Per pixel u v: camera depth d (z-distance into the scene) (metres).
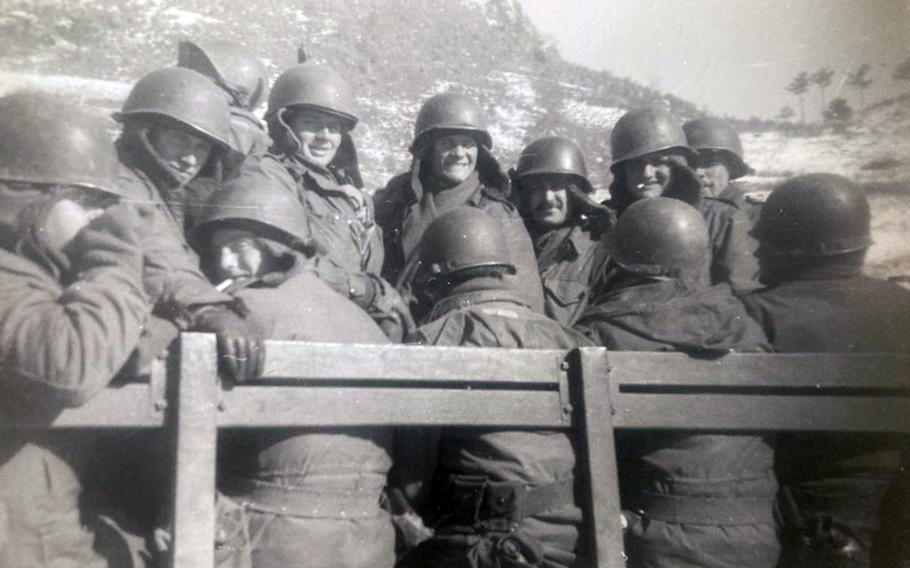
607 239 3.00
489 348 2.39
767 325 2.84
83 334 1.86
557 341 2.63
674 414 2.52
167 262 2.32
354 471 2.27
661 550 2.51
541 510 2.37
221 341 2.09
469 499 2.39
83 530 2.03
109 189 2.14
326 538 2.19
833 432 2.64
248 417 2.12
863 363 2.64
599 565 2.33
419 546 2.47
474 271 2.73
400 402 2.29
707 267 3.42
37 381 1.84
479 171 4.00
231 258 2.56
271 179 2.74
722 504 2.52
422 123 3.87
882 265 3.64
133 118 2.69
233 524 2.11
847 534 2.58
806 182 3.00
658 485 2.56
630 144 3.77
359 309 2.57
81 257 2.03
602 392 2.45
